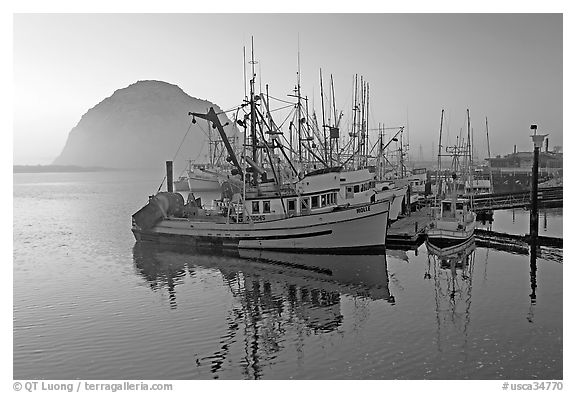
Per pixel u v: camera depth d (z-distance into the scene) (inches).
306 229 1651.1
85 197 4761.3
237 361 847.1
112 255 1768.0
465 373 785.6
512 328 973.2
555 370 794.2
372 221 1644.9
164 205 1948.8
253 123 1861.5
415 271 1445.6
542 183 3484.3
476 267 1482.5
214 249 1785.2
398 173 3425.2
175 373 809.5
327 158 2330.2
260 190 1809.8
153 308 1142.3
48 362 862.5
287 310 1111.0
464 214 1841.8
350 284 1316.4
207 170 4589.1
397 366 816.9
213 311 1112.8
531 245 1788.9
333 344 909.2
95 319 1074.1
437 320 1024.2
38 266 1609.3
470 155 2770.7
